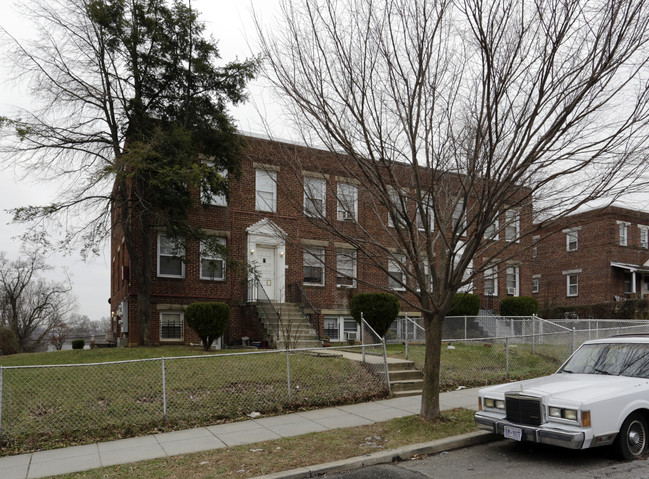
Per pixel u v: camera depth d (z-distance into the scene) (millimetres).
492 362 13945
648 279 30766
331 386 10594
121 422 8305
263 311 18156
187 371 10562
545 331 18422
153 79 16219
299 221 20250
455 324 18438
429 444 7301
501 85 6938
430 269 8617
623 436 6531
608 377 7348
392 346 17281
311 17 7832
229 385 10039
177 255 17781
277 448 7230
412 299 22547
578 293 30172
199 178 14414
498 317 18516
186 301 18281
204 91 16891
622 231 29531
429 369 8539
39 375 10039
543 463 6594
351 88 7527
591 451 7012
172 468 6449
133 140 15422
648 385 6871
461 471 6410
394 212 8766
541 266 30969
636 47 6613
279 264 19703
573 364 8180
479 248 9039
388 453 6953
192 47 16375
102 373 10250
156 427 8406
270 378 10516
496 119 6957
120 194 16016
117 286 23703
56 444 7609
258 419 9023
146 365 10930
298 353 13172
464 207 7531
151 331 17516
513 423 6883
